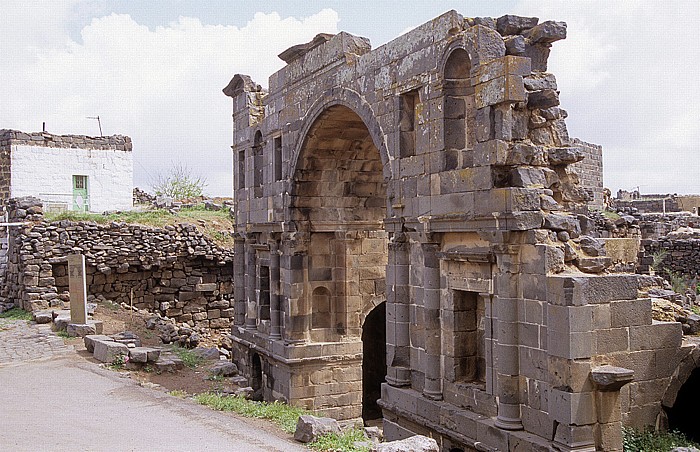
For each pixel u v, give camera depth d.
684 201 49.62
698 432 15.11
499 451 13.67
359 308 24.25
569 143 14.91
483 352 15.66
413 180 16.83
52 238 28.41
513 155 13.94
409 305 17.34
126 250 30.06
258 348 25.42
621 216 34.22
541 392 13.09
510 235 13.62
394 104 17.56
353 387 23.88
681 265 31.50
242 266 28.73
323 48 21.41
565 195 14.62
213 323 32.66
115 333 25.22
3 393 15.78
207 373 21.44
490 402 14.45
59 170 39.22
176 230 31.58
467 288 15.20
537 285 13.20
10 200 29.72
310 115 22.00
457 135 15.67
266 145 25.67
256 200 26.53
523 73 13.88
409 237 17.33
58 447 11.38
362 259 24.39
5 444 11.48
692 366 14.16
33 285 27.58
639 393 13.77
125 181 41.44
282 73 24.25
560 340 12.48
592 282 12.62
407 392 16.98
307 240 23.59
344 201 24.05
